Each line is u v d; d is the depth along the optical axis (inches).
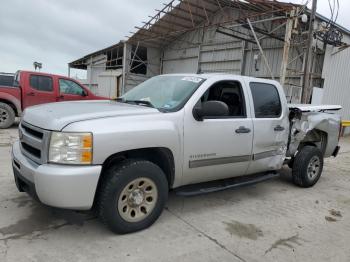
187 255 127.9
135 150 141.3
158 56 970.1
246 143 178.9
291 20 513.0
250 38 691.4
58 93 413.7
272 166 203.0
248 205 189.3
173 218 161.3
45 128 126.8
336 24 594.9
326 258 135.0
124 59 905.5
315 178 238.1
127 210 138.6
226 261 126.0
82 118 128.0
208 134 160.2
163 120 144.7
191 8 754.8
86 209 126.9
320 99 581.9
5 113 402.3
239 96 181.2
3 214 150.9
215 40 792.9
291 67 616.1
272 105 199.3
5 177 204.1
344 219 179.9
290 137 220.1
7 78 408.5
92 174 123.2
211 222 160.2
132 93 188.1
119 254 124.5
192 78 173.3
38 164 128.6
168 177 155.8
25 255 119.0
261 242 144.0
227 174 178.9
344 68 640.4
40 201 126.5
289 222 169.2
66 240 131.8
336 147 259.1
